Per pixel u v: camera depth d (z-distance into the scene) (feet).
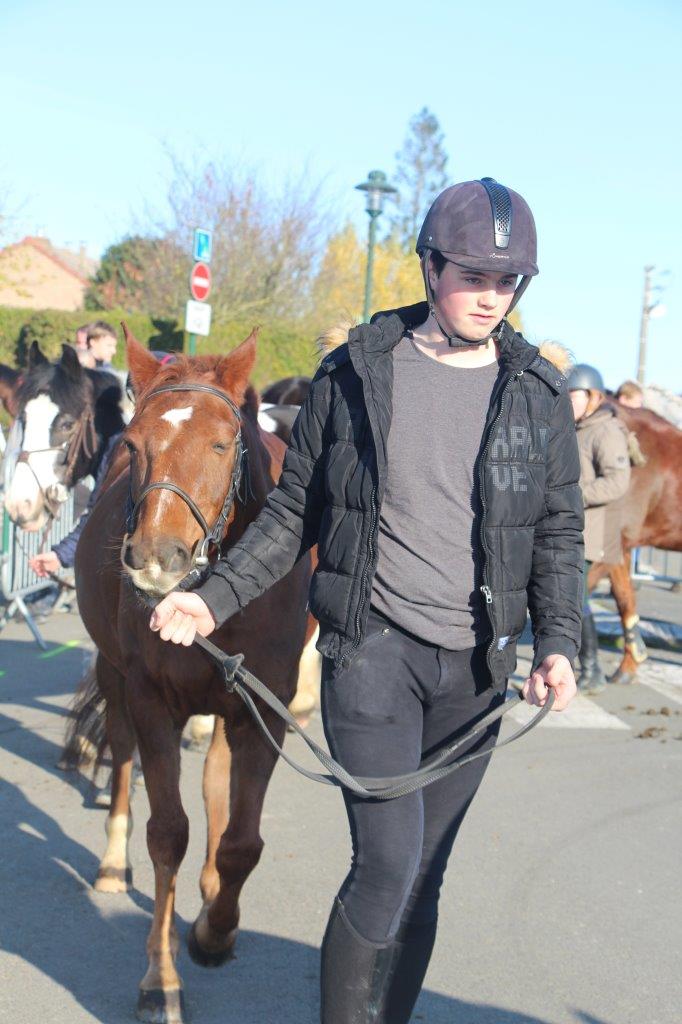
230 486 10.64
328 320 89.86
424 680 8.59
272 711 11.48
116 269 102.78
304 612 12.01
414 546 8.46
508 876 14.67
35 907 13.26
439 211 8.50
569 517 8.89
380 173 54.24
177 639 8.70
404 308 9.09
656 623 34.32
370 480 8.36
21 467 19.04
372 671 8.47
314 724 22.26
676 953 12.56
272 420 21.48
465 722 8.84
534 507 8.59
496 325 8.70
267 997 11.34
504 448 8.44
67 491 19.38
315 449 8.82
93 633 13.85
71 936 12.56
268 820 16.58
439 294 8.61
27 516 19.07
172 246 87.92
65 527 32.07
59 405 19.06
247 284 88.07
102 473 16.72
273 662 11.48
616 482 25.02
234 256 86.94
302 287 90.07
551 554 8.89
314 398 8.81
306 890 14.05
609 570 26.96
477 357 8.73
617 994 11.57
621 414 27.53
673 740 22.07
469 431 8.50
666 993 11.62
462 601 8.51
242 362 11.00
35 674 25.45
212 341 65.31
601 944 12.73
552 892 14.20
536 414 8.61
